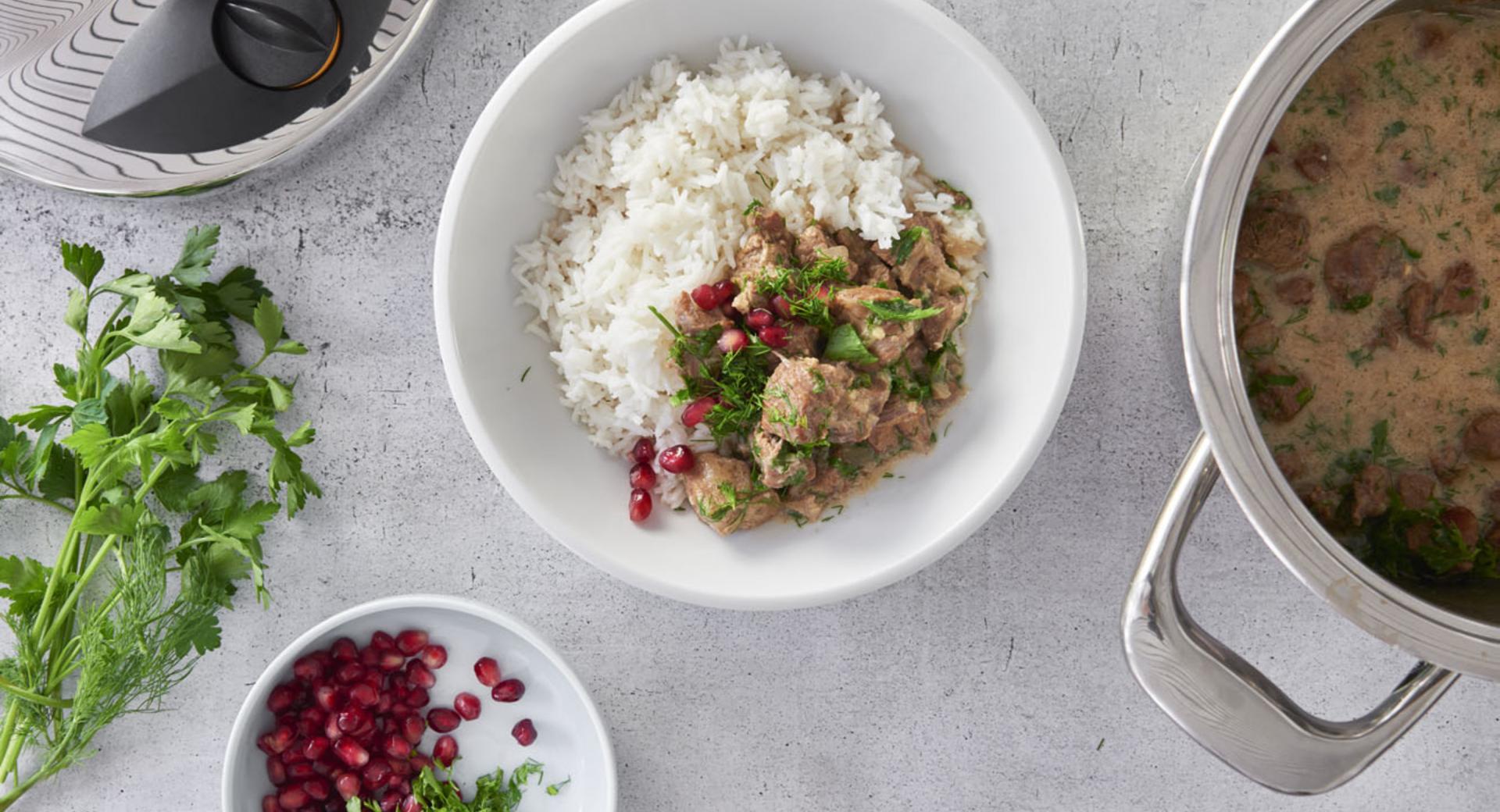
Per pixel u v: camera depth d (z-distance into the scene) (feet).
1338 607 1.93
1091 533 2.31
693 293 2.11
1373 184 2.05
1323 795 2.35
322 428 2.31
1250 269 2.06
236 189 2.27
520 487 2.12
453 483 2.31
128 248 2.29
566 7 2.25
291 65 2.17
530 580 2.32
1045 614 2.32
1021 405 2.14
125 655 2.20
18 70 2.16
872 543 2.16
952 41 2.08
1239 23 2.23
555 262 2.19
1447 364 2.05
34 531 2.35
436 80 2.26
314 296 2.29
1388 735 2.06
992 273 2.19
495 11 2.24
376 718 2.35
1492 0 2.01
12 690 2.20
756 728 2.34
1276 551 1.93
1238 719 2.06
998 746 2.34
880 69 2.16
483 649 2.34
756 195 2.16
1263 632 2.32
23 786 2.25
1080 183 2.26
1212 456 2.03
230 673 2.34
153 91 2.18
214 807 2.35
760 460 2.10
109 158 2.21
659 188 2.13
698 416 2.13
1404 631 1.93
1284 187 2.06
